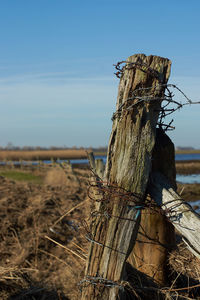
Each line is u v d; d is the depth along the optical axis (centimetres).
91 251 265
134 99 256
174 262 316
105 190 260
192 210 245
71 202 664
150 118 256
